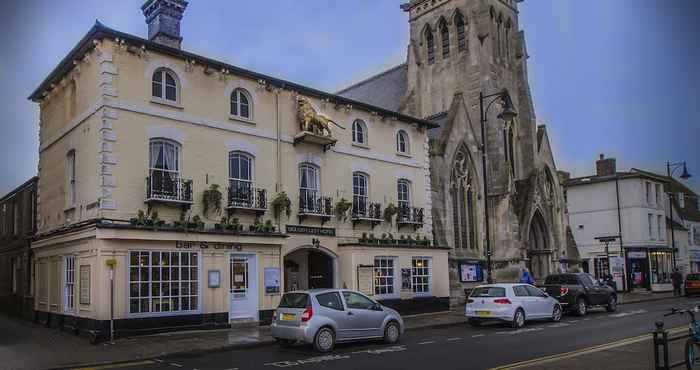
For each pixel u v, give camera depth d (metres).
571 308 24.89
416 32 43.47
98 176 17.58
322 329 14.93
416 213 27.45
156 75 19.27
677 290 40.09
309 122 22.75
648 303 32.88
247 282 20.08
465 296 31.12
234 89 21.28
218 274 19.09
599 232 49.25
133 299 17.16
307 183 23.44
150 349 14.84
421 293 26.41
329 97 24.27
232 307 19.50
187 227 18.41
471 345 15.76
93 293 16.88
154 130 18.72
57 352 14.55
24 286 24.98
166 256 18.03
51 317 20.48
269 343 16.28
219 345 15.43
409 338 17.78
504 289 21.00
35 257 22.83
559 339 16.81
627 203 48.22
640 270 46.53
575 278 25.92
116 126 17.81
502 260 35.06
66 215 20.02
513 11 44.03
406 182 27.92
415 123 28.53
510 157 41.25
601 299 26.45
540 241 40.06
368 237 25.06
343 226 24.38
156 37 23.14
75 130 19.73
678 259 52.84
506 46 42.88
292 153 22.80
